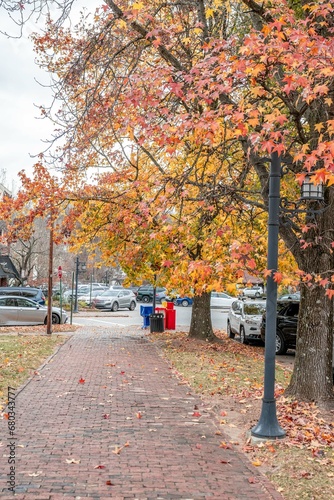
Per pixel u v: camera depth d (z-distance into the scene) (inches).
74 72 395.5
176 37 407.8
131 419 335.6
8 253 1690.5
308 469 248.2
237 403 387.9
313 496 219.0
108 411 354.3
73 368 526.9
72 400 383.6
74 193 636.1
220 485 228.4
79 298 1859.0
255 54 300.5
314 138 344.8
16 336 820.6
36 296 1241.4
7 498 206.4
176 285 571.5
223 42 306.8
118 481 229.0
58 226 724.7
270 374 297.3
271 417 295.1
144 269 753.6
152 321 952.3
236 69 297.1
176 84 302.2
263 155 401.4
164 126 312.2
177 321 1387.8
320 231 369.4
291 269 512.1
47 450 268.4
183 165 550.6
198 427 321.4
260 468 253.6
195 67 303.9
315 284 339.9
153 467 248.1
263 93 320.5
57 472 237.5
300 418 328.5
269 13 337.4
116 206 625.3
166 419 338.3
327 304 376.5
